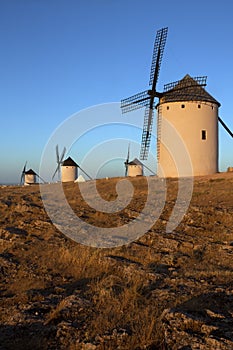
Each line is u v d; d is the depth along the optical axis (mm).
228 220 18594
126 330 8039
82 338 8016
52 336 8320
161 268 12977
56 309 9617
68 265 14383
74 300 10086
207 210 20594
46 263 14820
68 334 8219
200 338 7109
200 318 7914
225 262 12961
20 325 8961
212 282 10727
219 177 34844
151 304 9492
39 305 10195
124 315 8906
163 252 15086
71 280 12836
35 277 13234
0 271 14109
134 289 10547
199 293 9719
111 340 7695
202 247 15016
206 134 42906
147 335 7676
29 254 16156
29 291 11562
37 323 9062
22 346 7945
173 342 7250
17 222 21469
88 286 11789
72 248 16125
